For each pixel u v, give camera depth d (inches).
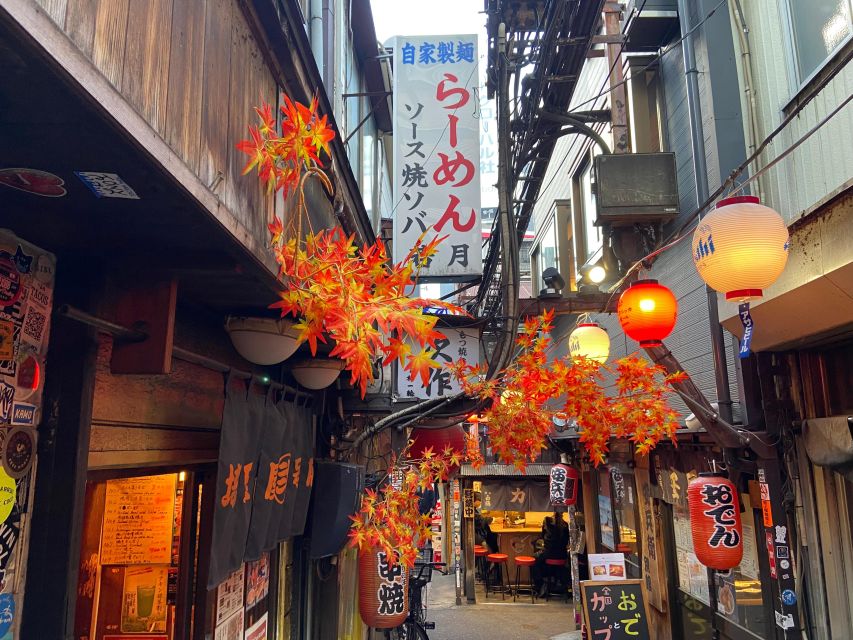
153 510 215.5
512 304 290.8
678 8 347.6
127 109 68.4
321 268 111.0
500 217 297.7
